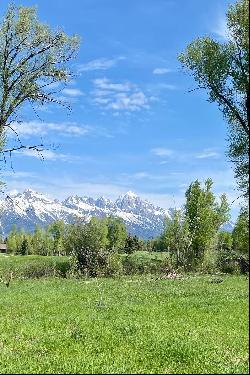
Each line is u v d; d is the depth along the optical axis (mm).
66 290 46500
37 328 22531
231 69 31953
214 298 36625
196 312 28672
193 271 78062
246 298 36531
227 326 23109
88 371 13250
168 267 77812
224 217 80000
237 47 31125
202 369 13602
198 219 79000
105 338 19469
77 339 19344
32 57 31891
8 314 28562
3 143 31312
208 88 33625
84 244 79125
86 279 66750
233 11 30422
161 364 14570
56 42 32000
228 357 15445
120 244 123438
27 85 31359
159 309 30188
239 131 34250
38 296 40062
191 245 79312
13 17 31000
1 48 31000
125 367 13789
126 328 21781
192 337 19531
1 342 18844
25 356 15758
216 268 78875
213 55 32406
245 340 18938
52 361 14750
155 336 19703
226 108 33406
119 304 33312
